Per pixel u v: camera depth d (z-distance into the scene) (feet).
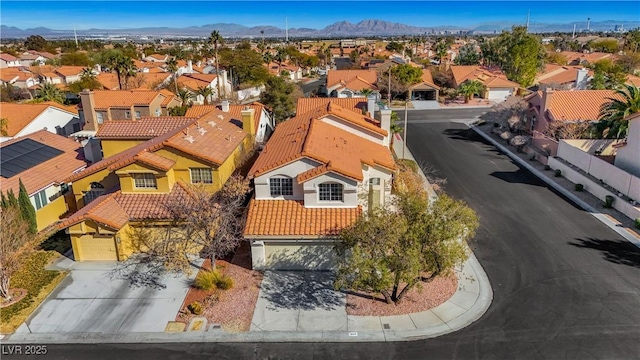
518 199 113.60
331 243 78.33
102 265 83.05
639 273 78.54
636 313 67.77
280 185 83.56
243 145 114.52
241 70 342.64
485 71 293.84
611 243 89.51
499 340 62.64
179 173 92.58
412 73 266.16
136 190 89.61
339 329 65.31
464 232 65.31
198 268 81.41
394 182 107.65
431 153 157.38
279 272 79.66
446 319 67.15
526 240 91.35
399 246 62.23
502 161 147.43
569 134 141.28
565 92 160.56
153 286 76.28
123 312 69.62
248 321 67.15
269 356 60.64
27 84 341.00
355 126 109.19
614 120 129.70
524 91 266.36
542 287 74.90
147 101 205.46
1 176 100.48
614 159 123.34
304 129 103.04
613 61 334.44
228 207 79.30
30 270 81.30
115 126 121.08
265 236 76.59
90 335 64.80
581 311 68.49
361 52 561.02
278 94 215.72
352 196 80.53
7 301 72.23
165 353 61.46
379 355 60.49
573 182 123.03
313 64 484.33
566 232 94.58
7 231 75.05
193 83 290.76
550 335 63.41
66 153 122.11
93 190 99.96
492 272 79.77
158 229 86.02
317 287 75.36
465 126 200.54
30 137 122.83
